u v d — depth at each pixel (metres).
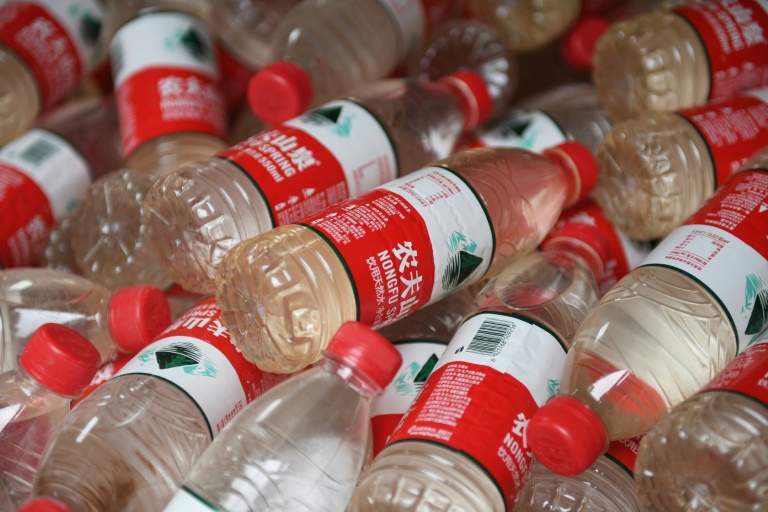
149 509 0.55
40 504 0.51
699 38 0.67
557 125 0.71
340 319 0.55
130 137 0.71
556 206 0.63
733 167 0.63
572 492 0.56
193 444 0.55
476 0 0.77
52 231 0.71
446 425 0.53
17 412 0.56
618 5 0.79
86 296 0.63
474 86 0.69
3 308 0.61
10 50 0.72
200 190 0.60
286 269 0.55
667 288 0.56
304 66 0.71
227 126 0.77
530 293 0.59
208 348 0.57
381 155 0.63
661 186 0.63
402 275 0.56
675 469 0.52
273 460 0.54
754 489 0.51
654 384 0.55
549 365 0.56
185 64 0.72
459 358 0.56
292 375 0.59
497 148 0.64
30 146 0.72
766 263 0.56
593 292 0.61
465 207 0.58
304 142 0.61
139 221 0.66
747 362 0.53
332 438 0.54
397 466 0.53
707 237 0.56
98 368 0.57
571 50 0.76
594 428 0.52
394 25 0.73
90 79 0.82
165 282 0.66
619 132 0.65
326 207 0.61
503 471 0.53
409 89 0.67
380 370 0.53
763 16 0.68
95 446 0.55
